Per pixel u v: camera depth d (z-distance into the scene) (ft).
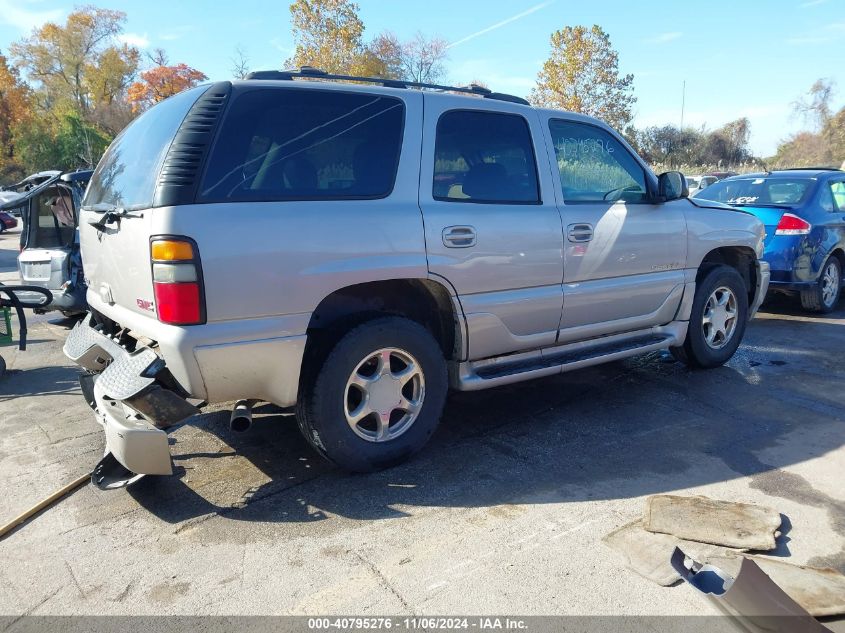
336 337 11.10
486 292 12.78
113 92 213.46
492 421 14.66
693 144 173.37
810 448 13.07
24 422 14.94
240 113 10.49
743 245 18.13
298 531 10.09
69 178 23.61
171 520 10.48
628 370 18.45
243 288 10.00
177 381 10.07
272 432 14.01
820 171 27.40
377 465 11.84
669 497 10.87
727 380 17.51
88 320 14.07
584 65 103.19
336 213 10.87
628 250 15.02
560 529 10.08
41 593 8.68
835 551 9.50
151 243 9.74
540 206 13.64
